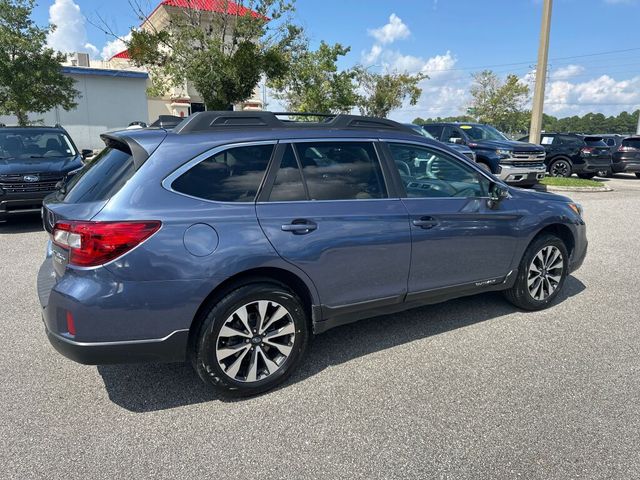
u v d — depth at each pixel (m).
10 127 9.79
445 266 3.90
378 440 2.74
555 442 2.71
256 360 3.18
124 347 2.81
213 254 2.89
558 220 4.52
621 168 18.78
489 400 3.13
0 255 6.68
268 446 2.69
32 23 18.47
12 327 4.26
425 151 3.92
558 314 4.59
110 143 3.44
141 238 2.74
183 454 2.62
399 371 3.52
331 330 4.24
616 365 3.59
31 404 3.09
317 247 3.23
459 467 2.52
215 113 3.23
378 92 33.44
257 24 15.14
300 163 3.31
